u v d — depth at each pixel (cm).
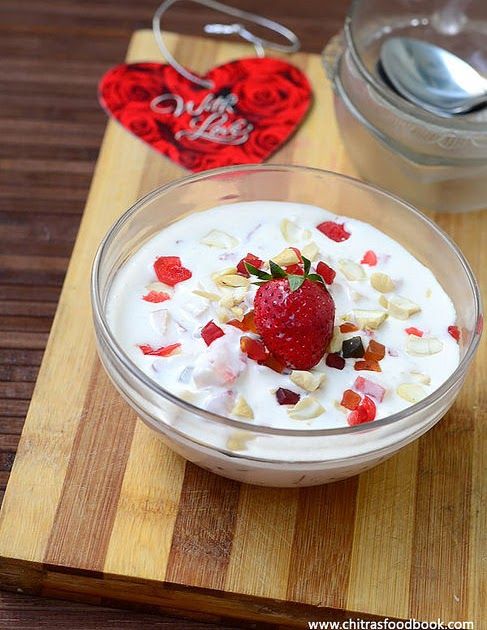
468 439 50
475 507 48
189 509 48
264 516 48
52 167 60
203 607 47
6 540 47
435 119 54
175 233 51
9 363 53
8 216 58
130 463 49
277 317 45
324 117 61
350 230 53
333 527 48
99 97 62
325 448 44
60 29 65
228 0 67
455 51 62
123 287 49
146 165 58
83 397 51
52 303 55
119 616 48
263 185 53
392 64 59
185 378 46
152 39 63
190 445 45
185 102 61
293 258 50
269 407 46
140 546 47
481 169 55
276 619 47
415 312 50
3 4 66
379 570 47
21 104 62
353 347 47
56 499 48
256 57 63
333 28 66
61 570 46
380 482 49
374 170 58
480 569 47
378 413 46
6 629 47
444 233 50
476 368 52
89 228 56
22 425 51
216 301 48
